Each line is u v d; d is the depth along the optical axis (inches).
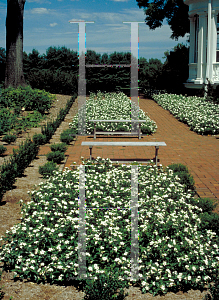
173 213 180.5
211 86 638.5
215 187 257.4
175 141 416.2
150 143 309.7
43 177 268.5
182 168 279.7
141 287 141.9
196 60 742.5
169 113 630.5
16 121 482.3
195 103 621.6
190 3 716.7
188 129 493.4
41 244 157.4
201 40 684.7
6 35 650.2
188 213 194.7
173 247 154.2
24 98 561.9
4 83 672.4
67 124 524.4
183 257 147.0
